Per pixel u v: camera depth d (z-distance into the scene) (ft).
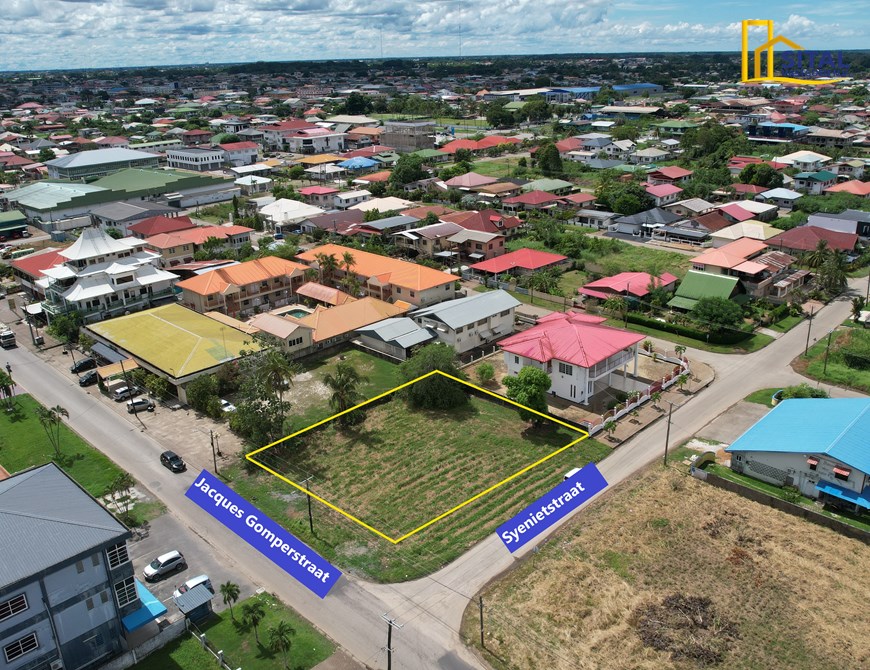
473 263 400.67
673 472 203.21
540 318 291.58
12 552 130.62
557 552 172.35
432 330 290.56
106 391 261.85
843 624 147.84
